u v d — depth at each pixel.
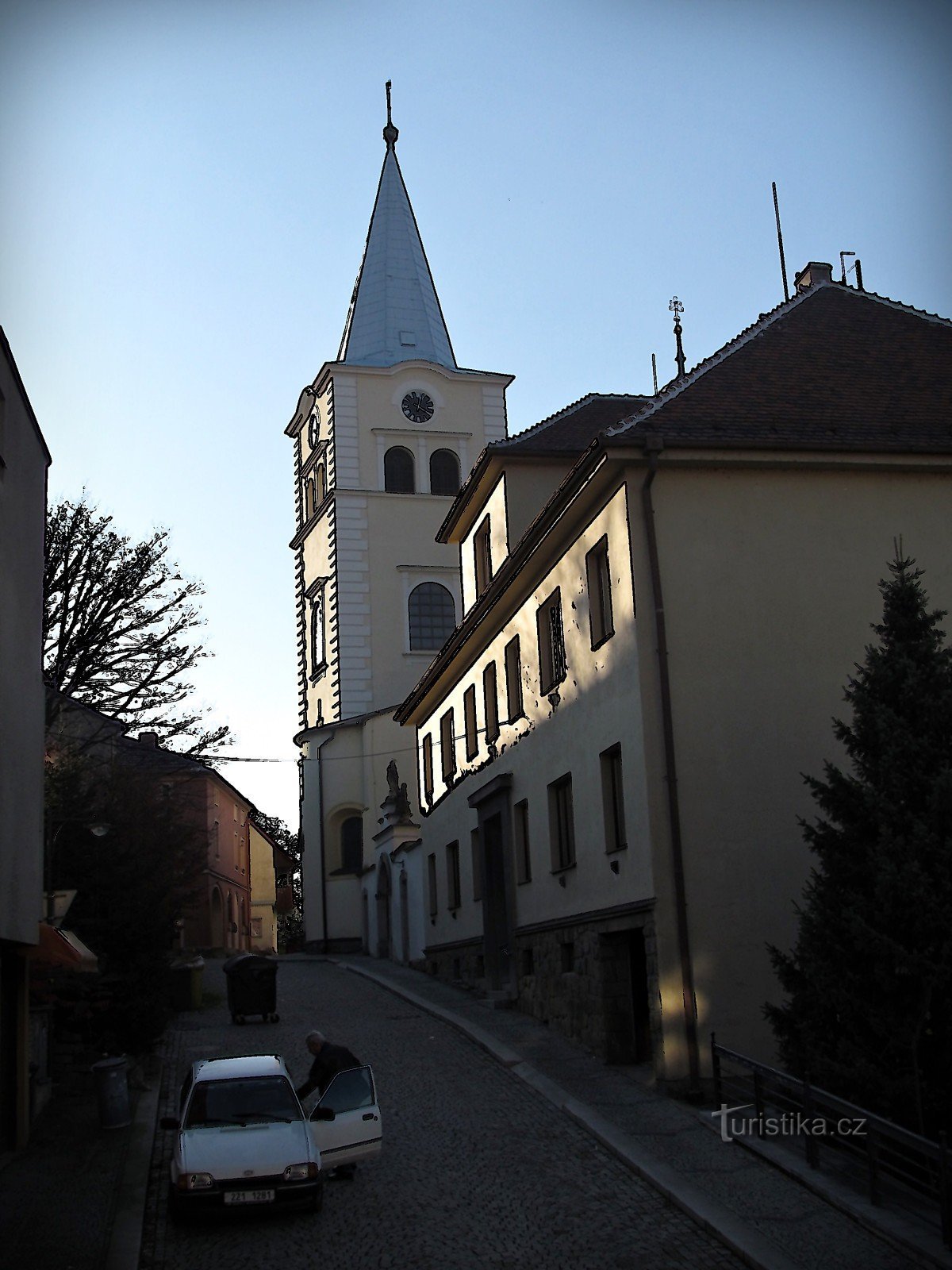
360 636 55.41
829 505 20.83
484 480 29.44
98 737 30.50
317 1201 13.93
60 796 25.31
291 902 81.62
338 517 56.31
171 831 30.00
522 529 27.91
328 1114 15.11
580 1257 12.34
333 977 39.56
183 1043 26.34
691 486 20.45
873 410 21.77
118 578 28.59
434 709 37.44
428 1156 16.30
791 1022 15.30
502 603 27.53
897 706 15.02
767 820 19.45
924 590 20.83
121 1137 17.75
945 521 21.17
